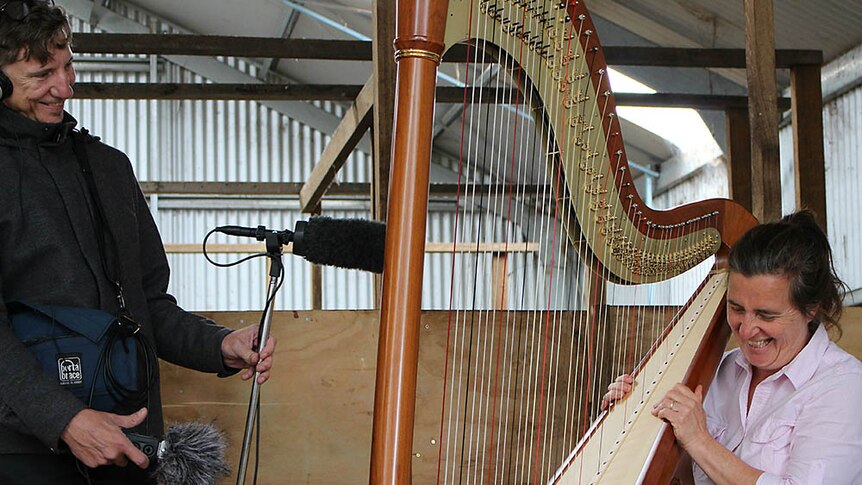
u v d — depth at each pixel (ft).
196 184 32.83
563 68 6.32
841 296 7.16
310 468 10.12
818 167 20.40
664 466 6.61
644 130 32.58
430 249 24.66
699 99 24.81
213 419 9.98
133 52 20.11
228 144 40.27
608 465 6.77
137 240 6.95
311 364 10.21
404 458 4.83
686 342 8.00
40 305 6.22
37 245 6.34
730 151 24.86
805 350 7.02
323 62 37.19
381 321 4.91
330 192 33.76
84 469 6.24
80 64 39.11
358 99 16.47
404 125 4.92
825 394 6.82
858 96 24.64
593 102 6.68
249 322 10.19
